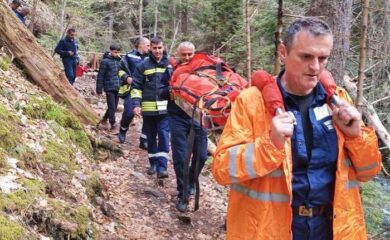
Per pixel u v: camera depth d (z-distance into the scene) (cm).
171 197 610
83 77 1748
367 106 887
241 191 230
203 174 732
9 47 687
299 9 907
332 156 228
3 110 495
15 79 629
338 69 691
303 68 218
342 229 225
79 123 630
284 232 223
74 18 2202
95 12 2528
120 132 811
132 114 793
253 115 224
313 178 226
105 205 495
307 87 222
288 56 221
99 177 559
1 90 551
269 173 222
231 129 227
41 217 375
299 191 226
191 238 523
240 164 216
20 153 444
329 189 229
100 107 1160
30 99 586
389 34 889
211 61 478
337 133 228
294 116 227
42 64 718
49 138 528
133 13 2598
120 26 2727
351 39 955
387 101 958
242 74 1278
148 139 665
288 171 219
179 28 2317
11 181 393
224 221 580
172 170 720
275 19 1012
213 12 1519
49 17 2045
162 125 643
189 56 561
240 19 1373
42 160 473
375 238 621
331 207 231
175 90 470
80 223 409
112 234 454
